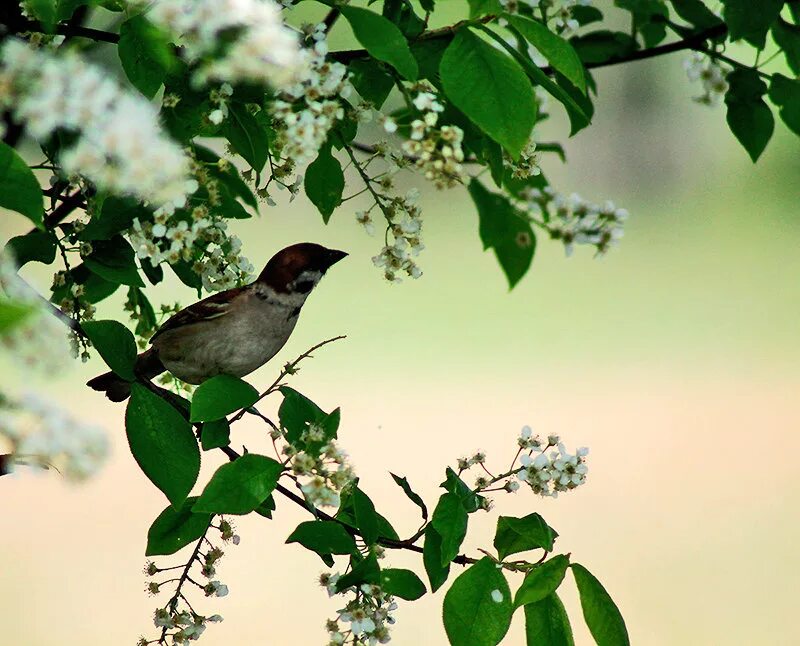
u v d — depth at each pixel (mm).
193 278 6930
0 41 5906
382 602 5629
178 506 5461
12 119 6000
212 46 5273
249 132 6289
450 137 5582
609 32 8633
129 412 5527
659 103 46469
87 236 6164
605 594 5449
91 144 4977
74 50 5805
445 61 5391
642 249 42562
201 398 5574
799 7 8492
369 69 6637
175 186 5176
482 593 5348
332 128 6445
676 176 46562
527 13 7500
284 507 20875
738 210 45562
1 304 3643
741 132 8039
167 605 6078
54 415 4574
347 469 5449
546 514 22000
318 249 7750
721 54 8188
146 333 7906
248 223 37625
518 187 8320
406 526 21203
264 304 7590
